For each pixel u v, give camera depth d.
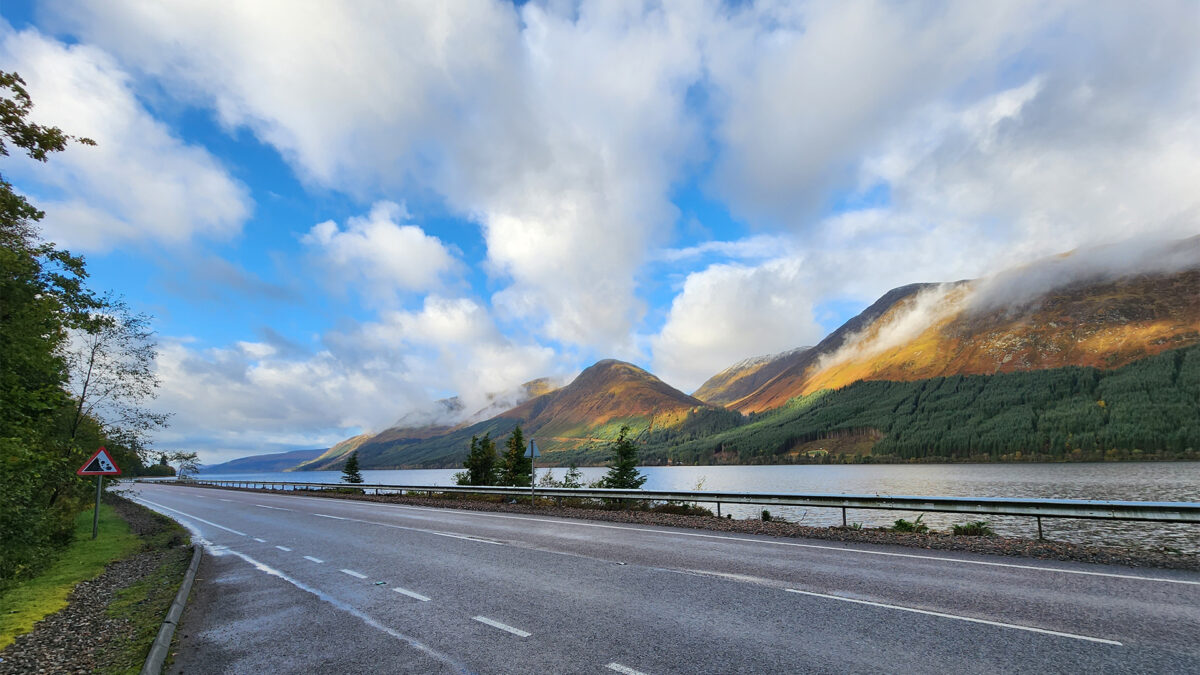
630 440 37.78
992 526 21.06
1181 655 4.98
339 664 5.43
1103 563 8.94
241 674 5.31
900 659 5.04
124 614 7.89
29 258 11.38
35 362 11.05
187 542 15.55
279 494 42.72
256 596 8.44
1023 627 5.82
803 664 5.00
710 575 8.76
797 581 8.16
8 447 10.40
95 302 13.22
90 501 20.50
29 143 9.82
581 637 5.91
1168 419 180.25
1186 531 18.08
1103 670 4.71
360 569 10.12
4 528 11.17
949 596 7.10
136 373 19.77
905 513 27.08
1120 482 65.44
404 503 27.91
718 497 18.00
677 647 5.53
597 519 17.86
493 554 11.29
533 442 24.14
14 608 8.53
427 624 6.56
